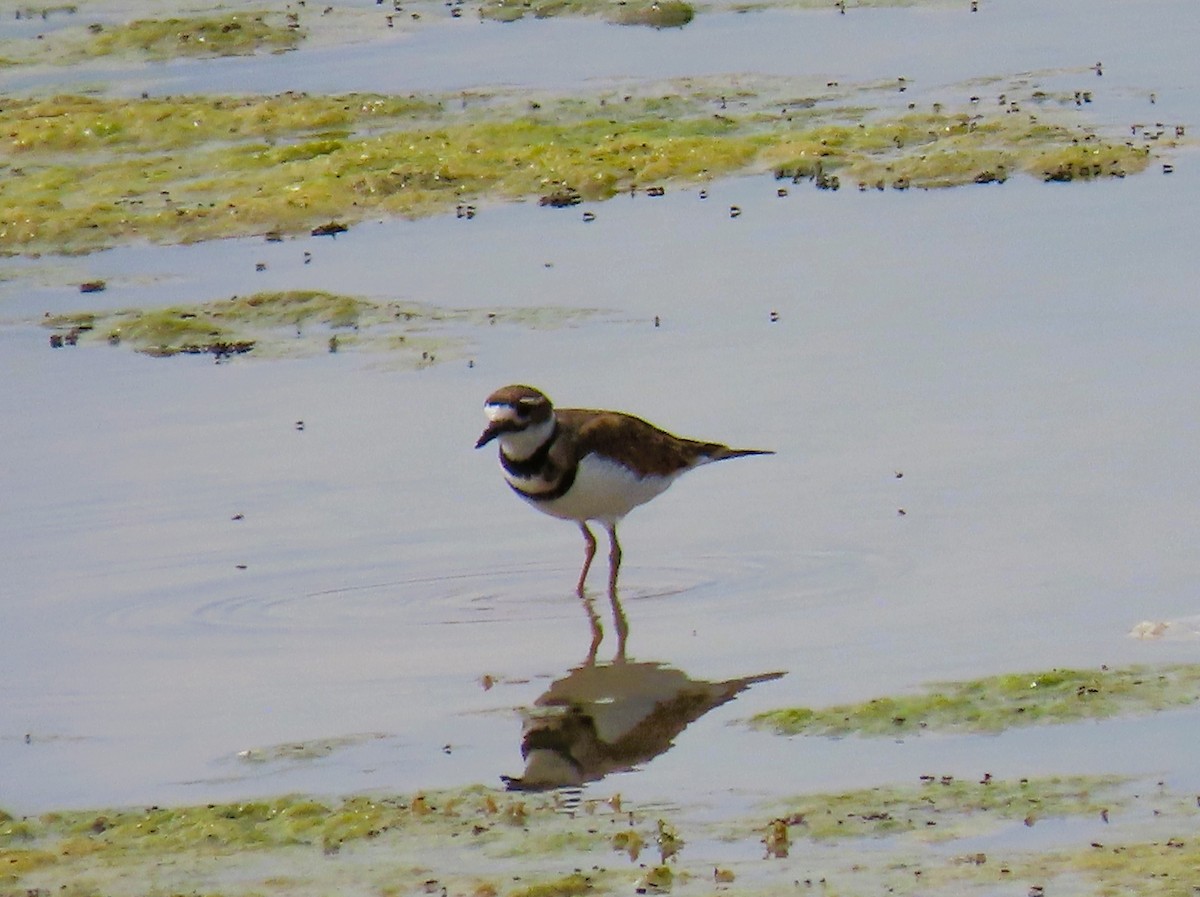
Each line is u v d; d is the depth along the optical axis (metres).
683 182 22.09
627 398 15.80
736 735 10.33
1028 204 20.50
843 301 17.83
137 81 27.41
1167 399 15.10
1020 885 8.41
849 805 9.35
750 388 15.85
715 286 18.48
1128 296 17.52
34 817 9.59
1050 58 26.42
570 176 22.22
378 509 13.96
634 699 10.89
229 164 23.38
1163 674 10.70
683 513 13.78
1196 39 26.88
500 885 8.63
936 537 13.00
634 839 9.09
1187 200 20.22
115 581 12.88
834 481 14.02
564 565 13.12
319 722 10.72
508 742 10.38
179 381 16.91
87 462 15.02
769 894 8.45
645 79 26.52
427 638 11.95
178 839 9.28
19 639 12.04
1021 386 15.55
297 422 15.76
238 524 13.77
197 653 11.78
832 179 21.73
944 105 24.41
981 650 11.24
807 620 11.91
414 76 27.12
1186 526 12.88
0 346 18.00
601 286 18.69
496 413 12.68
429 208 21.61
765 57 27.45
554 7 30.67
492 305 18.34
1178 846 8.70
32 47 29.44
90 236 21.14
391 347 17.44
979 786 9.48
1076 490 13.56
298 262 19.98
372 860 8.98
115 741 10.55
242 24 29.75
